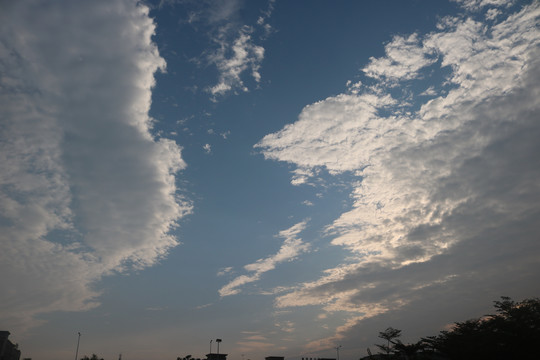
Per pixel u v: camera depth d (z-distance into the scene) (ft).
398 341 262.47
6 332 421.59
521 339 192.24
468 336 219.00
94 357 375.25
